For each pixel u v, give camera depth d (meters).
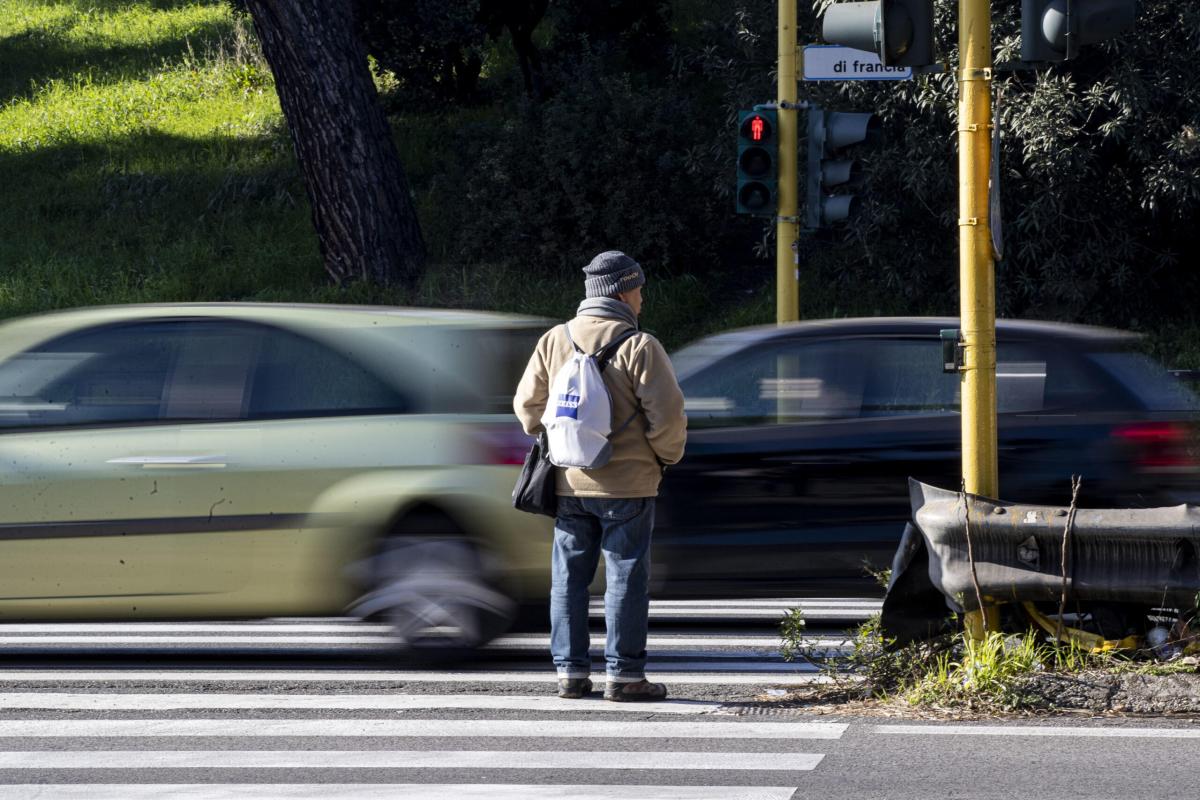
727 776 13.58
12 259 62.62
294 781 13.48
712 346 21.67
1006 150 46.56
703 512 20.28
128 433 18.73
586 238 57.00
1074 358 20.58
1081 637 16.69
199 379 18.92
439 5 65.81
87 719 16.14
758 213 33.47
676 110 57.50
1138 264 50.69
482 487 18.39
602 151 56.47
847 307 52.59
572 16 68.44
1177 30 45.78
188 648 20.41
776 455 20.31
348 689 17.67
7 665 19.31
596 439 16.09
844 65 32.81
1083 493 20.03
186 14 99.50
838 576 20.25
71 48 93.81
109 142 76.25
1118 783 13.20
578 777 13.58
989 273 16.80
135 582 18.61
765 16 51.59
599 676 18.64
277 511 18.42
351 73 57.59
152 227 65.75
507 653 19.45
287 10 56.66
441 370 18.84
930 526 16.61
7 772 13.84
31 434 18.86
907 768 13.78
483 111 74.00
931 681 16.45
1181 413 20.59
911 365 20.78
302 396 18.78
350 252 57.78
